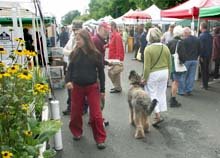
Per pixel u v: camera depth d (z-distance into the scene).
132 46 23.48
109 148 5.04
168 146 5.12
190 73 8.44
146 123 5.59
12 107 3.07
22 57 4.86
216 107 7.39
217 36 10.34
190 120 6.43
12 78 3.18
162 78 5.80
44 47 8.16
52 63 10.00
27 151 2.95
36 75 5.09
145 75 5.74
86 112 6.60
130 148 5.04
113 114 6.86
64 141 5.32
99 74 5.01
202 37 8.88
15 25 5.34
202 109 7.22
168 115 6.78
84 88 4.91
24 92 3.38
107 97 8.46
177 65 8.12
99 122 4.95
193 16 9.79
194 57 8.33
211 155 4.79
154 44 5.70
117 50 8.76
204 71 9.13
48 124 3.61
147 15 20.28
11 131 2.95
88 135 5.56
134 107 5.40
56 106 4.80
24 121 3.23
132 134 5.63
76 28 6.38
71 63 4.89
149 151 4.93
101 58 4.94
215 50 10.42
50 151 3.47
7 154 2.50
